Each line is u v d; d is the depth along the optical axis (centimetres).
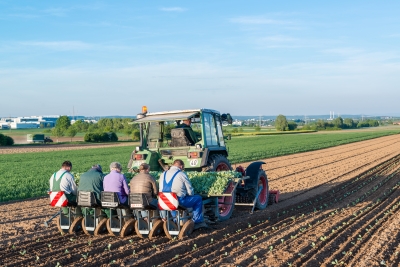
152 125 1179
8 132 11988
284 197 1466
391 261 733
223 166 1177
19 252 816
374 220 1063
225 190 1002
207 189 962
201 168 1103
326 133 9175
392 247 815
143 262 733
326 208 1249
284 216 1137
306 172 2231
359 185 1731
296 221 1059
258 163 1220
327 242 852
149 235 891
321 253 775
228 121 1244
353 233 924
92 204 912
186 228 880
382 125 19638
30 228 1042
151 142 1180
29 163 3288
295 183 1819
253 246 823
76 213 977
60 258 763
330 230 952
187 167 1096
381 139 6184
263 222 1054
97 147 5709
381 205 1287
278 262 721
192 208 917
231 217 1108
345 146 4662
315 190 1617
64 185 941
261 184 1230
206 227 980
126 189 916
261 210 1210
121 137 8694
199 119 1145
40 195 1686
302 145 4838
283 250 791
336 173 2152
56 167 2928
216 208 1008
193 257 765
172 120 1105
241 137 7506
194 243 845
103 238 912
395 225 990
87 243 870
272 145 4922
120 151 4738
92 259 760
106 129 9681
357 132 9544
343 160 2906
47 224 1005
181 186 887
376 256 755
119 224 942
